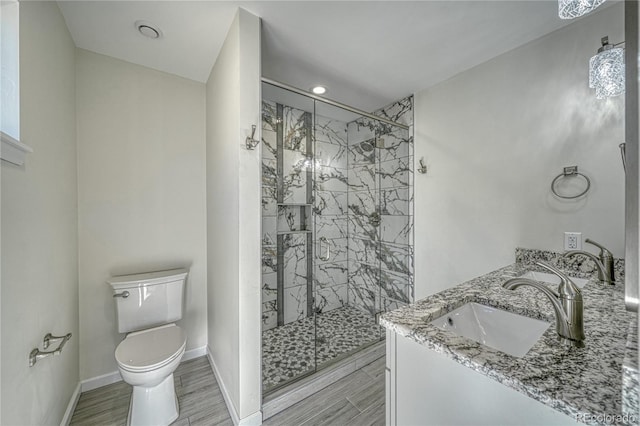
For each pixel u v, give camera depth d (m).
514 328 1.04
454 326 1.06
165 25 1.53
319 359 2.05
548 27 1.57
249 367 1.44
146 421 1.44
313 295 2.63
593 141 1.46
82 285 1.75
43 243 1.19
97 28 1.55
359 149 2.82
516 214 1.78
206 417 1.53
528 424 0.61
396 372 0.94
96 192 1.80
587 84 1.48
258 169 1.47
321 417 1.53
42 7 1.20
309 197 2.56
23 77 1.04
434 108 2.29
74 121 1.67
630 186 0.66
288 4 1.37
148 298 1.82
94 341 1.79
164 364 1.42
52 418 1.28
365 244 2.85
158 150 2.04
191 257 2.19
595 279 1.35
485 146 1.95
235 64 1.44
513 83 1.79
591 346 0.74
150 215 2.01
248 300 1.44
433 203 2.29
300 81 2.22
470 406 0.73
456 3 1.38
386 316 0.98
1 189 0.89
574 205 1.53
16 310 0.96
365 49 1.79
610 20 1.40
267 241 2.29
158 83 2.04
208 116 2.15
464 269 2.07
